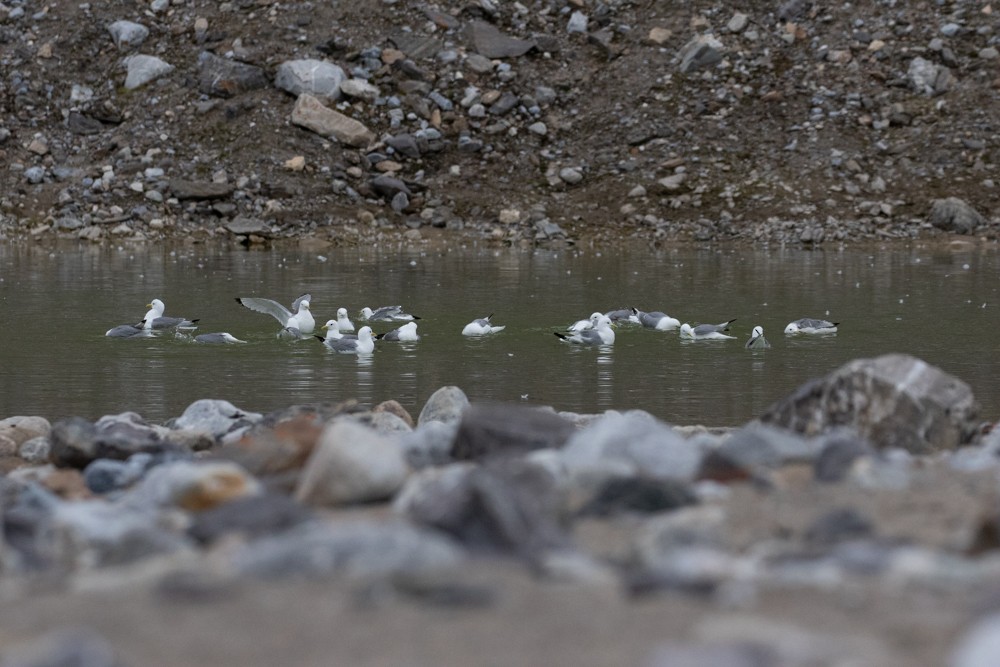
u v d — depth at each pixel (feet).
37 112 214.90
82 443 50.19
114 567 28.27
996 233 184.44
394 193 197.67
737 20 228.22
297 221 191.11
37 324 110.22
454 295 131.34
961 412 48.16
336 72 213.46
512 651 20.30
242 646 20.66
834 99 214.07
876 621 21.30
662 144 208.74
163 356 95.40
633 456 38.55
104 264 158.40
